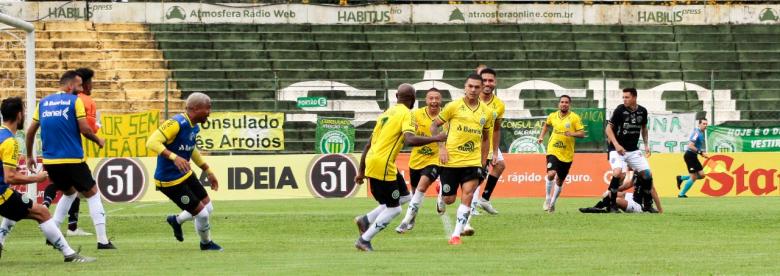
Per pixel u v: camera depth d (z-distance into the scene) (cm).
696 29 8906
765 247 3078
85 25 8481
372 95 7800
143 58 8219
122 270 2491
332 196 5834
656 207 4688
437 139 2934
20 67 7988
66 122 3069
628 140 4409
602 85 8106
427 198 5881
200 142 6644
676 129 6681
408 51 8400
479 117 3148
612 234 3541
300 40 8550
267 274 2367
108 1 8656
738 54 8544
